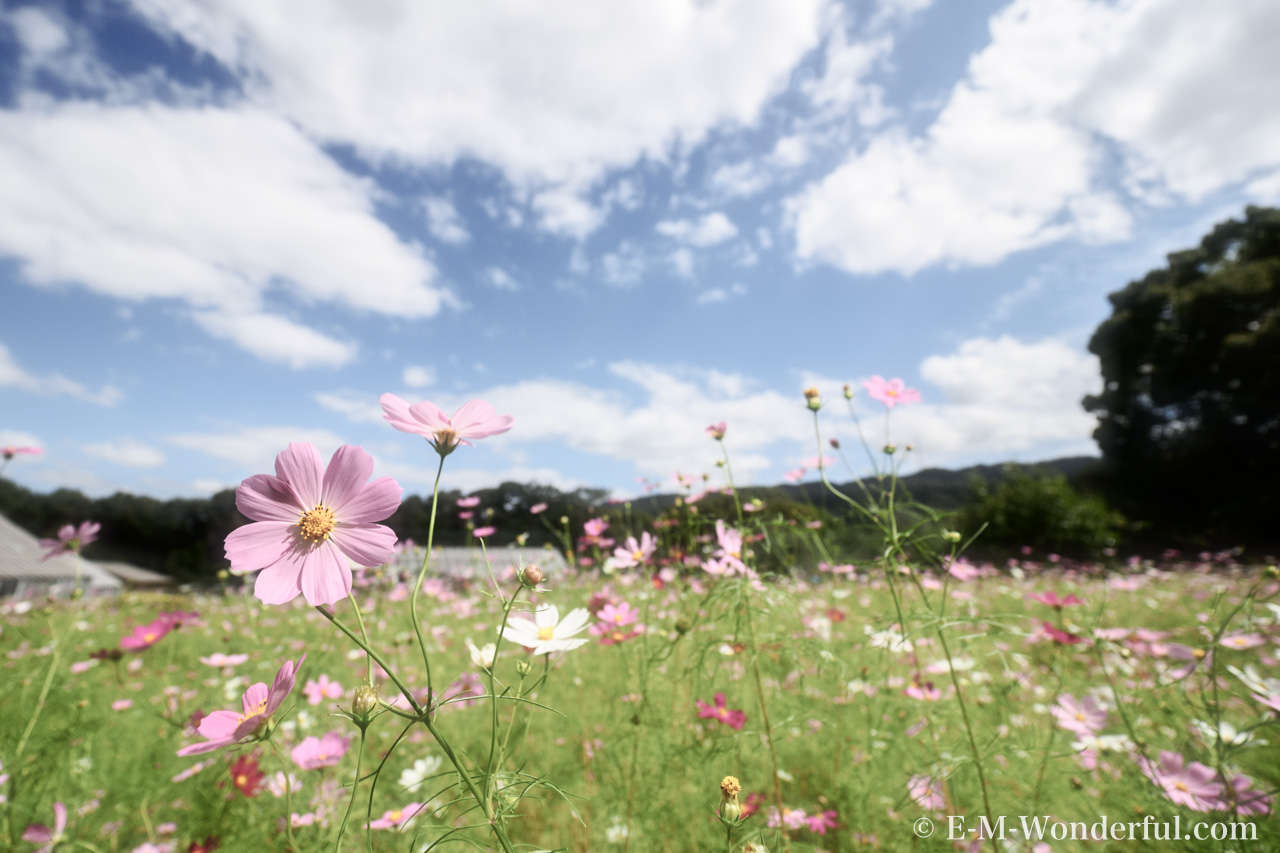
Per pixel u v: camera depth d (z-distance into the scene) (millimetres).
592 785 1755
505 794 867
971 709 2066
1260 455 16453
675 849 1478
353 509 742
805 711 1913
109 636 3670
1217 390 17984
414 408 797
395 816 1277
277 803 1550
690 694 1886
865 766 1811
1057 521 12875
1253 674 1430
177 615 2045
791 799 1707
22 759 1680
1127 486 19109
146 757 1871
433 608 3590
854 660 2242
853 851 1455
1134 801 1494
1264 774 1471
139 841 1500
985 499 14000
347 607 3195
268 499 729
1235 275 17562
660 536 2793
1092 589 5395
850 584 2955
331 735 1421
